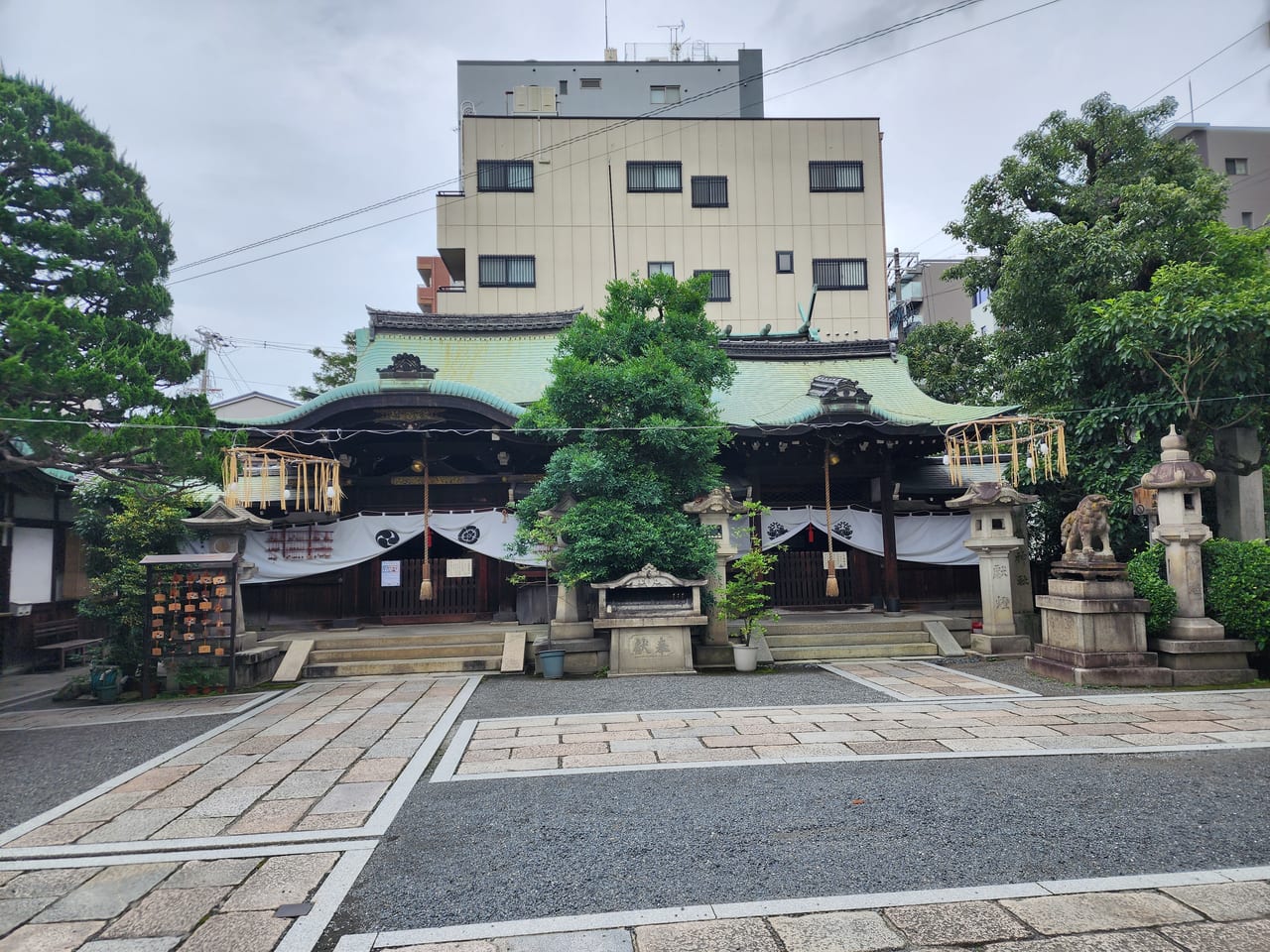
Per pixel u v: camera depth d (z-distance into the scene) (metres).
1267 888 4.67
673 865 5.16
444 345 20.58
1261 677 11.77
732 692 11.30
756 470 18.66
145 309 12.52
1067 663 11.75
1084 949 4.00
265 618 17.45
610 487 13.53
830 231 33.50
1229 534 16.11
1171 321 13.34
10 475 15.75
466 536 16.92
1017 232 18.44
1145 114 18.09
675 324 14.59
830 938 4.15
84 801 6.86
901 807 6.15
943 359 26.58
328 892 4.88
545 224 32.47
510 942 4.19
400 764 7.86
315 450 16.88
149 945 4.26
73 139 12.14
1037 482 16.02
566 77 38.78
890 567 17.81
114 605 13.64
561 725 9.36
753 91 39.25
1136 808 6.04
